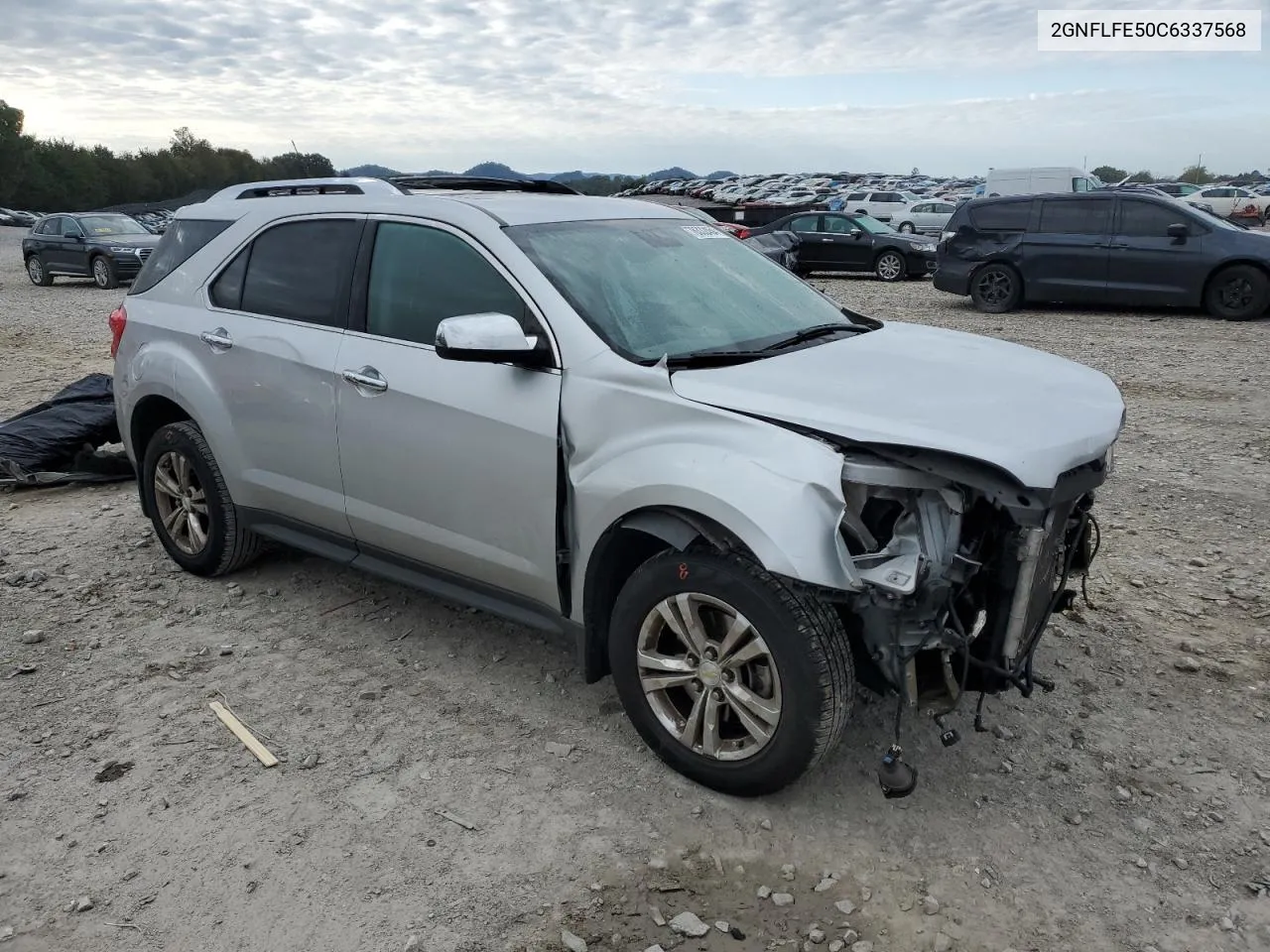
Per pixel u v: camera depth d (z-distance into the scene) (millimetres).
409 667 4008
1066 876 2818
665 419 3066
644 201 4496
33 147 101125
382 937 2609
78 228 21328
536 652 4129
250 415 4305
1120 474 6480
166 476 4879
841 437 2791
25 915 2703
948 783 3229
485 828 3025
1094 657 4020
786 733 2896
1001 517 2900
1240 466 6609
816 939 2588
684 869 2852
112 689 3857
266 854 2922
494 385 3434
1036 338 11836
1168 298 13531
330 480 4055
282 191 4699
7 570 5004
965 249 14750
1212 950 2553
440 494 3648
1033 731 3512
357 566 4133
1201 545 5207
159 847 2961
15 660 4078
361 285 3934
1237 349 10891
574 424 3240
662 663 3162
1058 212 14094
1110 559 5023
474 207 3746
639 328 3408
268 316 4266
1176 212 13406
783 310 3922
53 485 6449
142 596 4711
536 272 3445
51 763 3381
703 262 4000
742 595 2881
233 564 4801
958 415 2861
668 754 3244
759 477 2803
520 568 3484
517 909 2701
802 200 34000
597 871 2844
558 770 3311
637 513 3117
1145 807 3107
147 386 4734
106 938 2623
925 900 2719
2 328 14289
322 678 3928
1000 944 2576
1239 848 2924
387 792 3201
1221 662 3975
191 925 2662
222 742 3496
